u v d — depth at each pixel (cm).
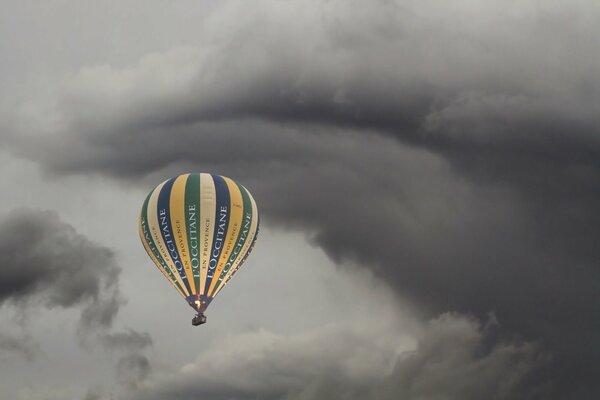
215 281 11744
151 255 11994
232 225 11744
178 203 11669
